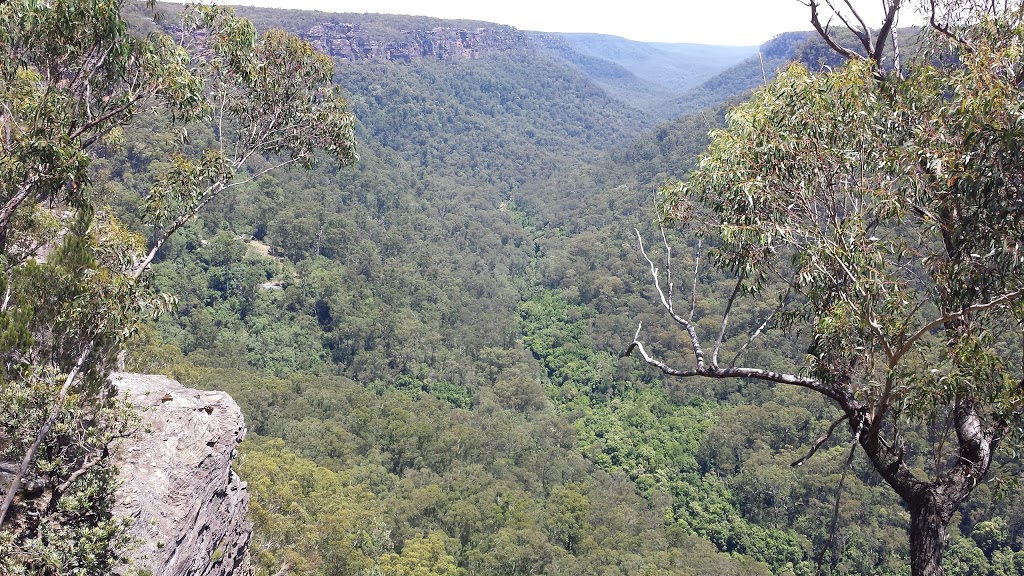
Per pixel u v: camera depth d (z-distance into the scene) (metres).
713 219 7.27
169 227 13.44
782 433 58.66
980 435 6.45
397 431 50.03
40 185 8.80
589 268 109.81
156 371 23.42
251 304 75.31
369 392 66.44
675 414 67.62
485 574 34.97
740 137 7.18
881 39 7.90
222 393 12.34
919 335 5.78
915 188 6.06
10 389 7.12
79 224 9.54
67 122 9.51
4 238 8.76
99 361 8.77
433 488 41.16
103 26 9.73
